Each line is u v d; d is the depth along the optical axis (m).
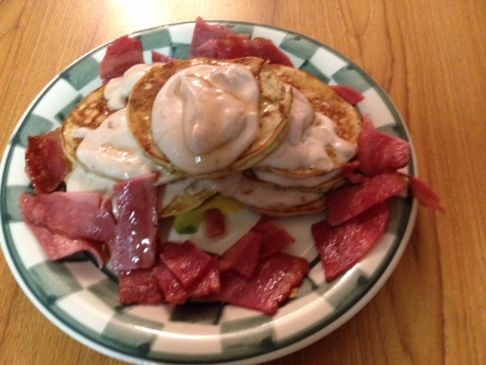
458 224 0.37
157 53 0.46
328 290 0.33
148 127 0.35
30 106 0.44
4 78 0.50
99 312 0.33
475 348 0.32
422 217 0.38
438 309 0.34
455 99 0.44
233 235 0.37
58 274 0.35
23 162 0.41
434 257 0.36
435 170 0.40
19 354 0.35
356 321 0.34
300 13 0.53
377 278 0.33
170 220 0.37
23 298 0.37
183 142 0.33
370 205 0.35
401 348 0.33
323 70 0.44
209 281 0.34
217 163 0.34
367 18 0.51
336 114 0.39
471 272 0.35
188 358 0.31
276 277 0.34
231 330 0.32
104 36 0.53
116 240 0.36
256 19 0.53
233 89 0.35
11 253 0.36
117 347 0.32
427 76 0.46
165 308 0.34
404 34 0.49
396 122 0.39
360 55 0.48
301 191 0.37
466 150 0.41
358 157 0.37
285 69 0.41
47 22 0.55
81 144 0.37
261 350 0.31
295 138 0.35
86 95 0.45
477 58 0.46
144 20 0.54
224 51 0.43
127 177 0.36
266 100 0.35
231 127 0.33
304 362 0.33
